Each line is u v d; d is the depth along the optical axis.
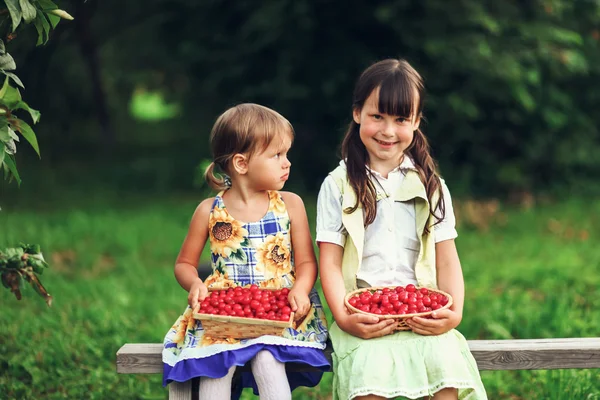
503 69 9.98
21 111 12.66
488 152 11.71
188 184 13.16
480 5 10.05
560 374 4.48
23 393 4.48
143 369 3.30
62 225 9.66
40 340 5.34
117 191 12.65
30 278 3.42
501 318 5.81
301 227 3.48
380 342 3.18
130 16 15.85
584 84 11.73
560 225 9.62
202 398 3.10
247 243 3.40
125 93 22.62
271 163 3.35
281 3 10.13
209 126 13.99
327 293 3.35
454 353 3.14
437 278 3.53
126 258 8.34
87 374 4.83
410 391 3.07
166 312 6.31
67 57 17.72
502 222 9.84
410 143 3.55
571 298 6.33
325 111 11.20
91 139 19.61
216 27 11.53
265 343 3.09
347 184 3.53
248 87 11.16
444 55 10.13
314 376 3.44
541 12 10.69
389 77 3.39
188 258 3.50
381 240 3.52
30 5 3.05
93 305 6.41
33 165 15.22
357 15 10.66
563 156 11.54
